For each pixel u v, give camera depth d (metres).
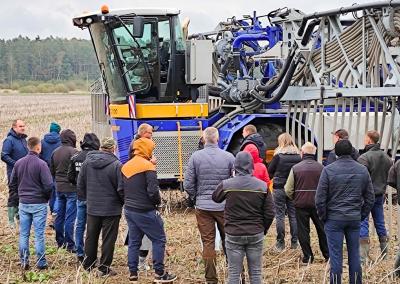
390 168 12.02
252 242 9.55
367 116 15.32
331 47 16.25
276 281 11.09
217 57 19.95
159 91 17.73
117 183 11.50
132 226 11.17
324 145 17.27
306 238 12.32
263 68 19.38
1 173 23.20
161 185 18.06
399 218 12.86
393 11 14.22
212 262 10.75
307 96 16.64
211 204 10.76
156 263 11.09
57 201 13.47
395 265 11.29
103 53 18.00
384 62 14.99
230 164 10.85
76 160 12.55
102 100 20.73
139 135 11.56
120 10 17.38
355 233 10.23
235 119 17.84
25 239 12.09
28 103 87.00
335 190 10.09
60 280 11.25
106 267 11.70
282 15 18.56
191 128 17.27
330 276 10.29
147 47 17.55
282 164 13.34
